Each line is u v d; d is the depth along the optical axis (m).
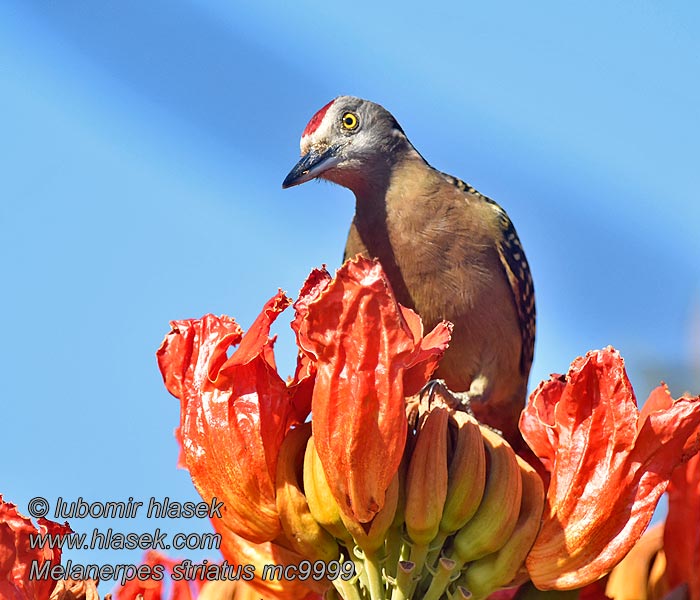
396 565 5.42
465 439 5.39
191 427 5.48
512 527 5.40
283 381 5.55
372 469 5.06
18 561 5.50
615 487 5.30
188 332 5.59
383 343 5.03
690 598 5.94
